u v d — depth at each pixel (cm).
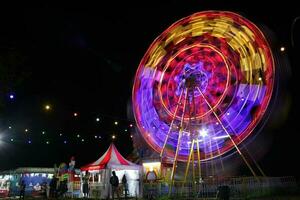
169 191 1906
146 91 2334
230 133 2095
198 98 2167
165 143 2138
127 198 2005
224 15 2169
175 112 2114
